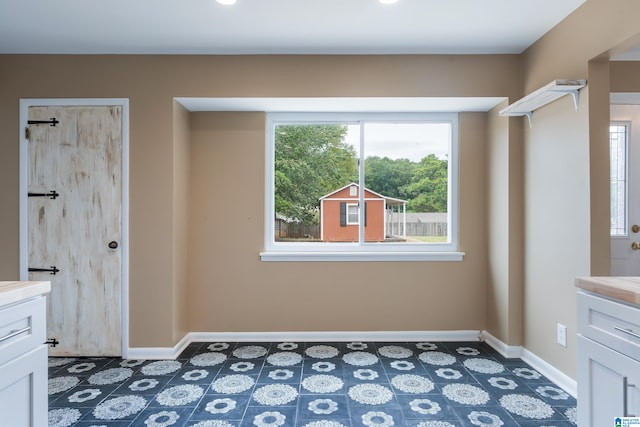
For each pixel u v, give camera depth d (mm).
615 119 2699
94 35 2471
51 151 2744
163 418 1932
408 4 2105
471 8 2141
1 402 1073
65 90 2736
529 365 2590
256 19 2270
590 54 2014
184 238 2979
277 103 2887
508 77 2738
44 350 1247
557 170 2311
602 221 2033
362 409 2016
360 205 3186
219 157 3086
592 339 1274
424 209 3221
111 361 2678
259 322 3092
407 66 2752
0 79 2736
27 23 2314
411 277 3100
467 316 3107
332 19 2268
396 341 3076
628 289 1132
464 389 2240
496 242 2922
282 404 2070
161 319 2746
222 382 2338
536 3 2082
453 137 3152
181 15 2223
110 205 2746
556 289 2330
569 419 1916
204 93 2752
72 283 2748
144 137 2744
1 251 2748
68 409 2018
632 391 1100
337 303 3096
